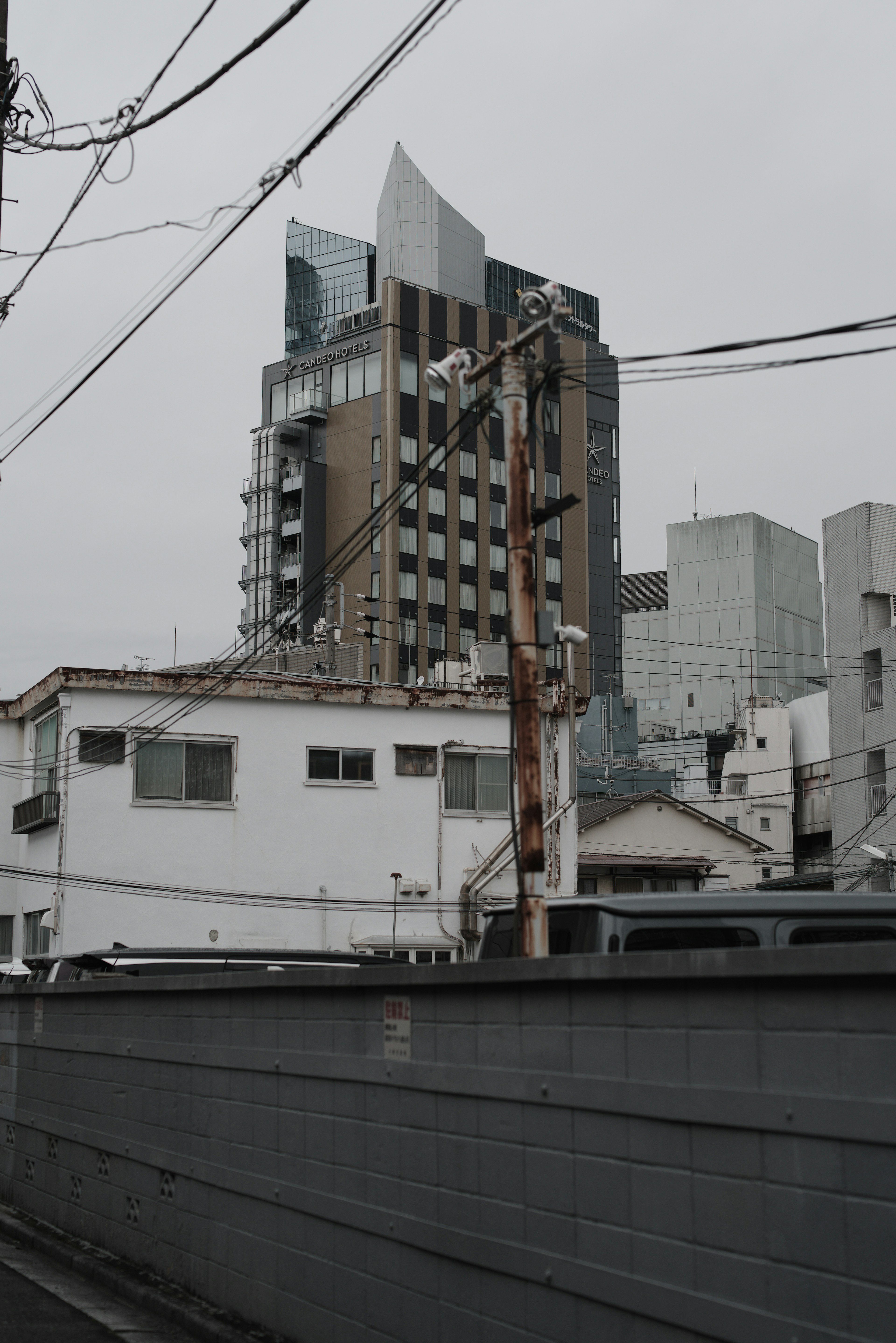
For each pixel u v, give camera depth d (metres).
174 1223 8.46
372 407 79.56
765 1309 4.10
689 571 106.06
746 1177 4.22
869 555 43.62
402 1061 6.13
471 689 30.84
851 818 42.81
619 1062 4.79
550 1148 5.12
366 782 29.30
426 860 29.45
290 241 103.69
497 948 8.49
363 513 78.62
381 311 80.88
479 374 9.30
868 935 7.36
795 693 106.88
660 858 47.88
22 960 29.27
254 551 82.81
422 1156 5.95
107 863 27.14
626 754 73.94
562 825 30.16
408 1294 5.98
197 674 28.39
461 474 80.94
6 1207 11.90
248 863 28.14
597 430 91.75
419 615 77.31
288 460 82.88
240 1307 7.49
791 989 4.11
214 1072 8.09
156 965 14.48
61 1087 10.82
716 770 81.94
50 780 27.89
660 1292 4.50
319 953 15.10
